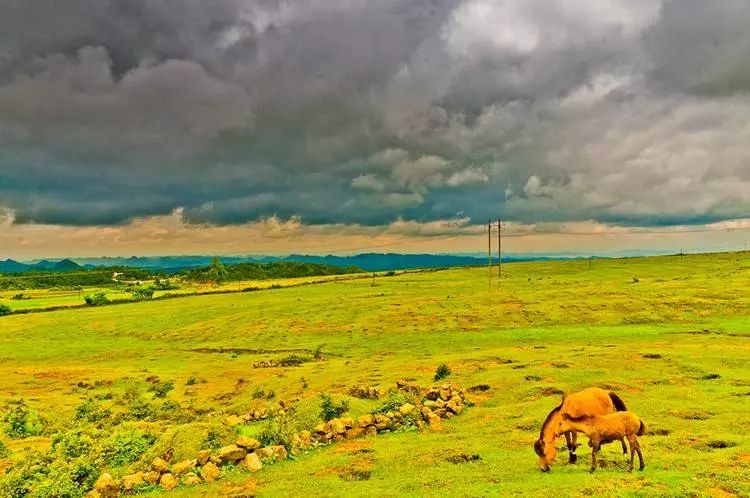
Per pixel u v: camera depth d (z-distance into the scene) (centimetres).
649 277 15650
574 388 3300
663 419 2380
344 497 1616
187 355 8719
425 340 7869
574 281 15175
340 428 2495
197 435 2494
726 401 2669
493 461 1875
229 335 10319
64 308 15725
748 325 6838
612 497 1373
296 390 4756
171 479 1983
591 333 7119
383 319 10075
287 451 2242
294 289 18238
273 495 1720
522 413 2708
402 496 1562
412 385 3697
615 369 3800
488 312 9675
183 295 18112
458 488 1578
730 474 1495
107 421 4244
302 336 9500
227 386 5662
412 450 2152
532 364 4281
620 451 1842
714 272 15725
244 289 19512
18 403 5394
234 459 2116
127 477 2031
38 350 9994
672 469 1584
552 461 1656
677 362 3928
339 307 12038
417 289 15225
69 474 2170
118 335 11394
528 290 12719
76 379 6881
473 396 3353
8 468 2664
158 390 5609
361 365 5788
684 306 8662
